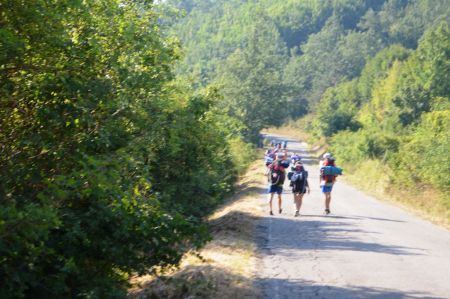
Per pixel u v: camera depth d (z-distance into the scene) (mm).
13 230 6562
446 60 83562
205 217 22562
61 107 8422
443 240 16312
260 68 80188
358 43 193500
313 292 10156
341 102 128250
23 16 7547
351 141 62375
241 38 196750
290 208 23016
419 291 10352
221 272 11289
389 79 106312
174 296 9969
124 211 8227
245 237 15859
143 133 10938
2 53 7445
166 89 13922
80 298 8633
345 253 13781
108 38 10070
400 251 14211
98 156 8438
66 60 8484
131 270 9406
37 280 7824
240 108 77312
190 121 15328
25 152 8289
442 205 24125
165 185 16094
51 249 7281
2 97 7992
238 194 30203
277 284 10688
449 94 81438
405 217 21719
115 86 9711
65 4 7945
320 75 176125
